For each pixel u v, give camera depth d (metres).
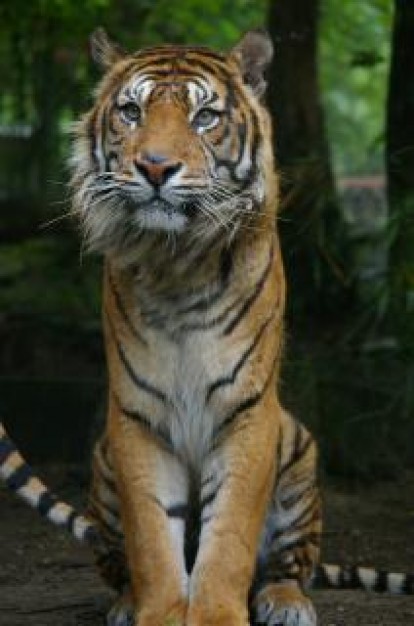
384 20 25.34
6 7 21.84
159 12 25.17
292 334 17.39
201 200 8.62
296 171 15.36
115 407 9.01
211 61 9.02
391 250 15.03
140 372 8.91
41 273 23.06
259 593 9.70
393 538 13.01
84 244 9.17
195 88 8.74
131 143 8.62
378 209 27.91
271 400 9.09
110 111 8.82
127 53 9.29
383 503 14.43
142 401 8.93
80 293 20.98
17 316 20.34
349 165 37.56
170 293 8.83
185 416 8.99
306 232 15.67
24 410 16.84
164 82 8.74
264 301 8.98
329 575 10.71
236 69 9.11
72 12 21.70
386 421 15.56
